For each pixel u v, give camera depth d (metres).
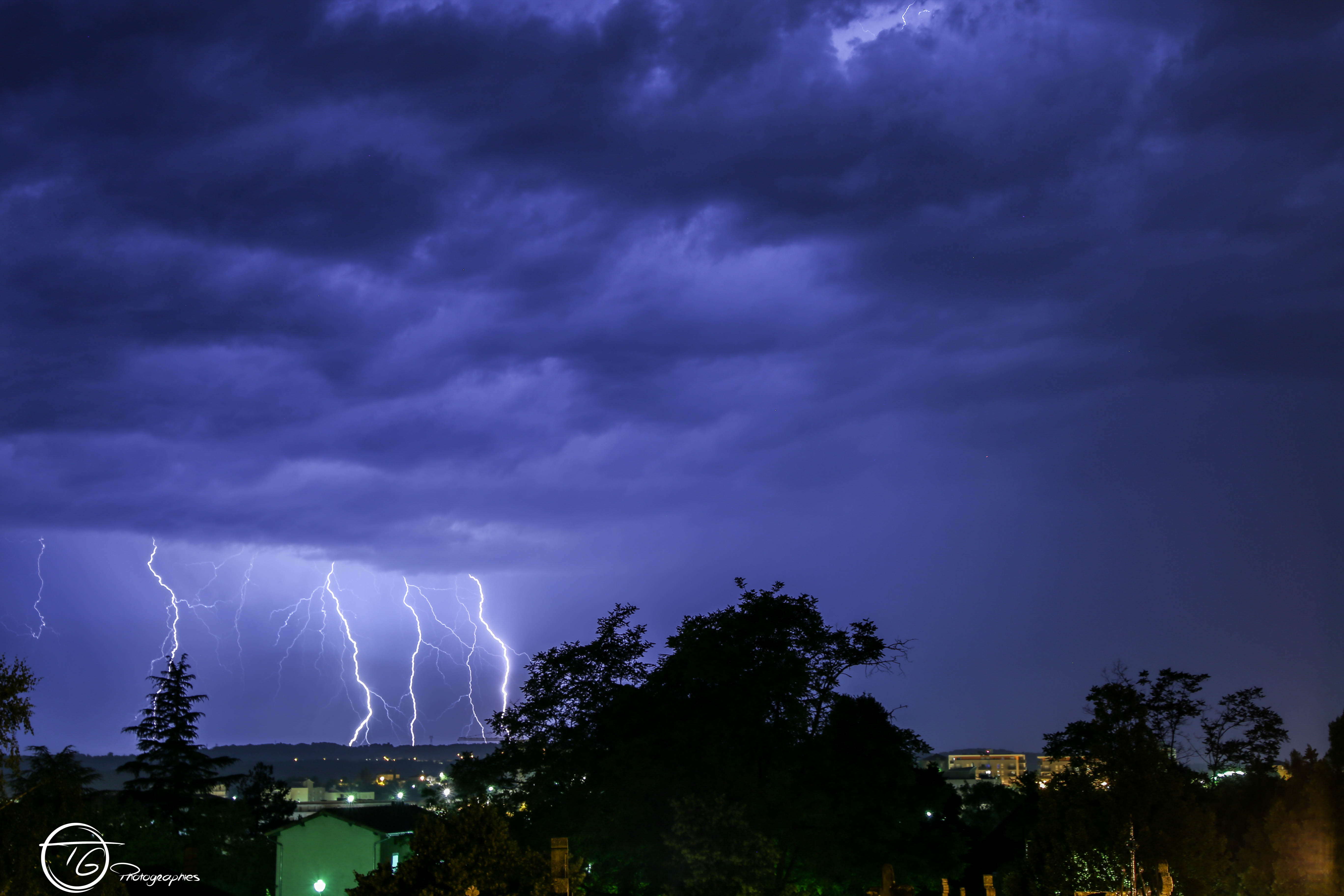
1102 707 25.67
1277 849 19.75
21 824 16.98
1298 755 20.97
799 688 31.44
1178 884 23.23
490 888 16.97
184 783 52.16
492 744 35.56
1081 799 25.39
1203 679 44.16
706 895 24.88
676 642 33.03
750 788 29.66
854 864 30.86
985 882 24.77
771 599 32.88
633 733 31.03
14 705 16.61
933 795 33.34
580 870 17.97
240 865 48.56
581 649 34.28
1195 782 31.02
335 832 44.75
